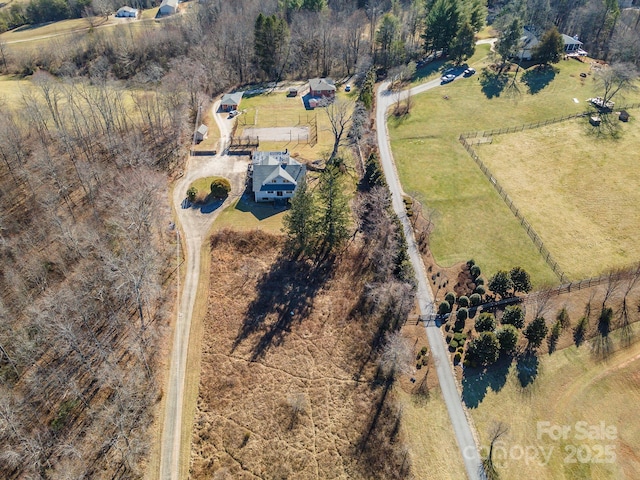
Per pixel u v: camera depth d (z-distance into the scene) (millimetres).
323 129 110625
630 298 68750
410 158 99750
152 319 65312
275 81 138625
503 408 56781
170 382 58625
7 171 82875
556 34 125375
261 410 56438
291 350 63188
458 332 64938
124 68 135375
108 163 91125
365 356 62562
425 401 57375
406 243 75938
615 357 62281
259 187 86188
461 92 123938
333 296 70562
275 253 76938
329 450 52844
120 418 49656
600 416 56188
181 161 98438
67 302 59906
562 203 86750
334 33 139875
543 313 66438
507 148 102188
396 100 121750
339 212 72125
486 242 79125
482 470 51031
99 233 73625
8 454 45281
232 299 69625
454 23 133125
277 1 161375
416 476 50531
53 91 95500
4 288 62938
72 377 56125
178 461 51031
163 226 80812
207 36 138250
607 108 112500
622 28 140875
